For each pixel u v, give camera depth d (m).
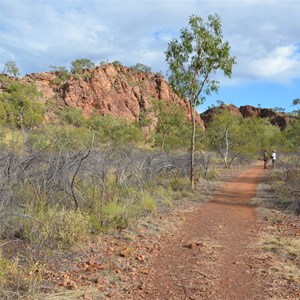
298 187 13.57
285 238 7.89
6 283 4.66
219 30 14.67
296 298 4.92
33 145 10.03
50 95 87.88
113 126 37.00
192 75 15.11
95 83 95.31
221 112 38.19
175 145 42.59
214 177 20.02
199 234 8.33
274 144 53.06
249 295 5.03
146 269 5.88
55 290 4.74
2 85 57.94
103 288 4.97
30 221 6.59
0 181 6.66
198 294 5.01
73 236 6.60
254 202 12.66
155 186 13.24
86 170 9.12
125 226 8.12
